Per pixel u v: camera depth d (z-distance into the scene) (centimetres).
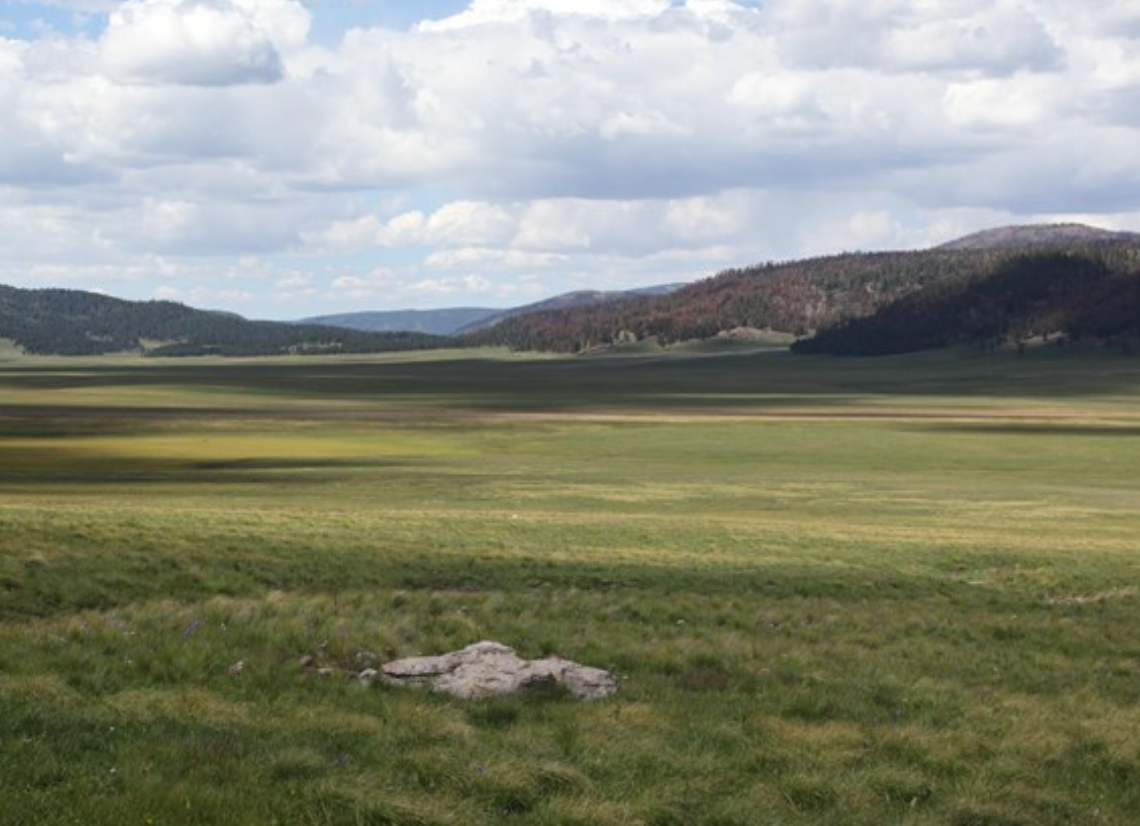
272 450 9131
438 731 1287
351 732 1273
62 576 2183
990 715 1560
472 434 11231
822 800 1151
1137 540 4316
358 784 1062
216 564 2531
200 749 1132
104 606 2058
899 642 2177
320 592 2403
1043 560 3553
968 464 8944
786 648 2009
